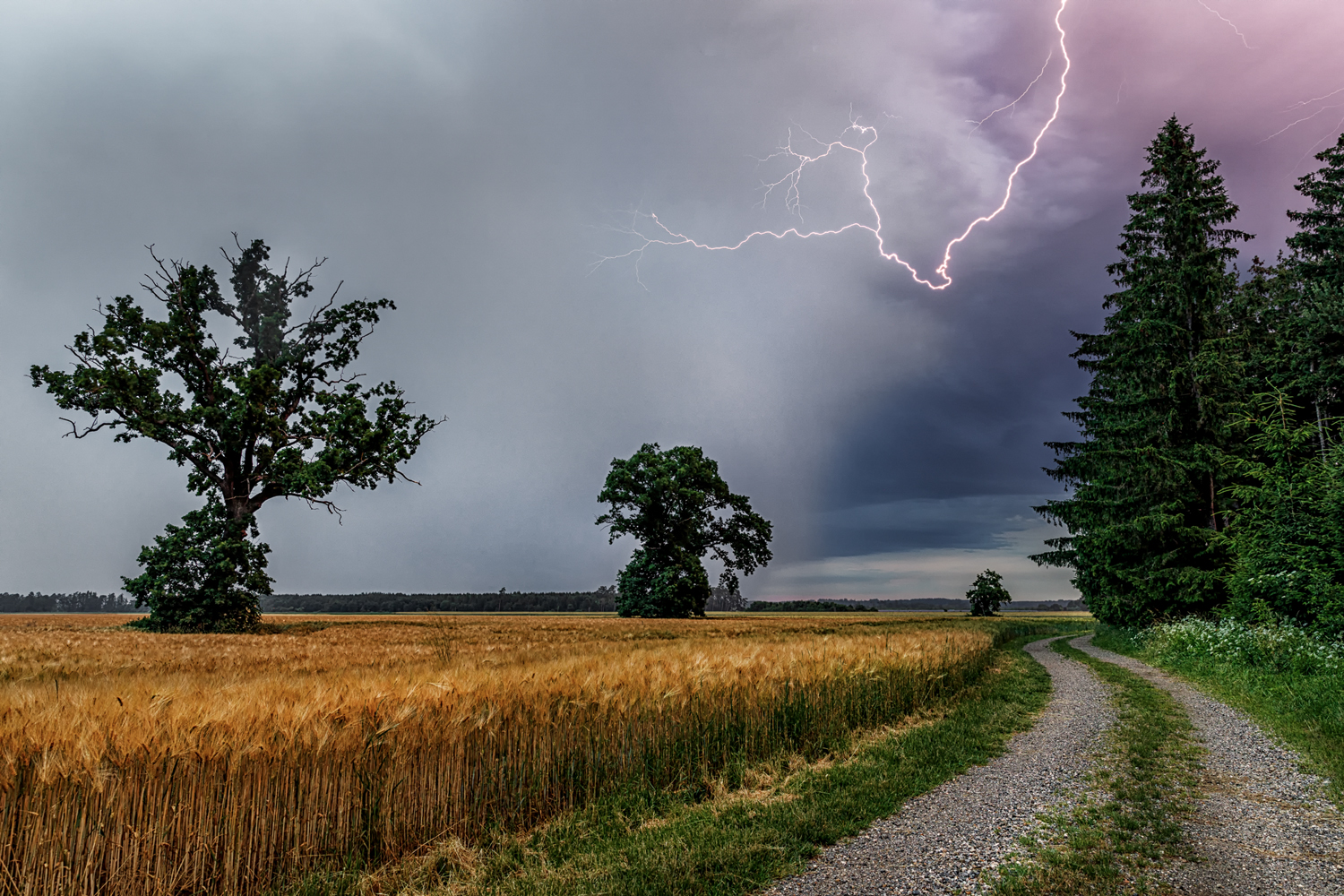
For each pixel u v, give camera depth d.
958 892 4.36
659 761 7.02
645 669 8.24
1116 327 27.94
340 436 32.75
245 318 35.38
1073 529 27.73
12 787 3.87
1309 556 14.25
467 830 5.55
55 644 17.27
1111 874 4.57
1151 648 20.20
